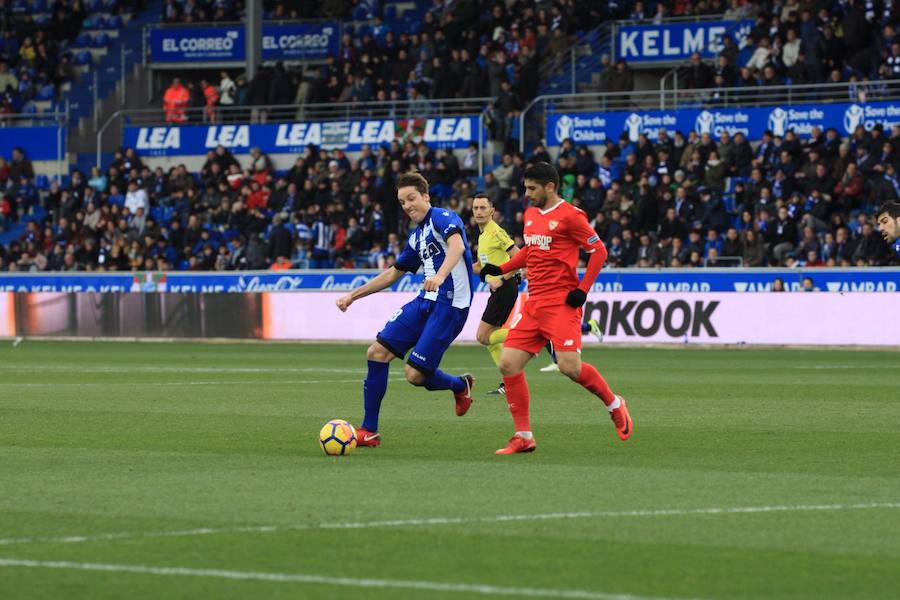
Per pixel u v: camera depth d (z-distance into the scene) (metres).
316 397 40.06
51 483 22.22
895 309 66.81
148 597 14.09
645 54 94.75
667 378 47.72
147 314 83.25
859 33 84.50
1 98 109.06
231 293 81.12
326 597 14.05
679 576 15.04
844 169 76.62
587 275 25.77
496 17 98.06
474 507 19.69
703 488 21.59
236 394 41.16
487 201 41.56
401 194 27.50
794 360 58.94
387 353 27.58
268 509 19.53
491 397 40.19
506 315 41.81
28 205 101.06
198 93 104.50
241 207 90.12
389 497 20.64
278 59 107.12
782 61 86.38
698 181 80.00
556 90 94.94
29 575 15.15
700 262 74.88
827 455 26.00
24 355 65.81
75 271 88.44
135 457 25.78
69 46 111.56
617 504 19.94
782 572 15.24
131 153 97.94
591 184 81.81
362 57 99.00
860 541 17.06
